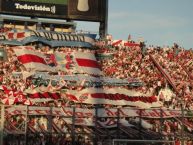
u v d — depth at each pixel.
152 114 97.88
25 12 133.38
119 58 139.00
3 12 131.62
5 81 113.31
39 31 133.75
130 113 96.50
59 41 135.25
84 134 87.69
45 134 85.25
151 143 87.56
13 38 130.38
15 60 122.94
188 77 140.38
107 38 143.75
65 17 137.12
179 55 149.12
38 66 122.38
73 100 114.94
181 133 92.38
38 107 89.56
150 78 133.00
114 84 125.38
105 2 141.62
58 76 120.38
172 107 124.38
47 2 135.50
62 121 90.94
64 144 86.56
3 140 79.75
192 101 130.00
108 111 95.81
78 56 130.75
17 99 106.25
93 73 128.00
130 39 150.00
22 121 86.62
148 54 145.25
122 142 82.88
